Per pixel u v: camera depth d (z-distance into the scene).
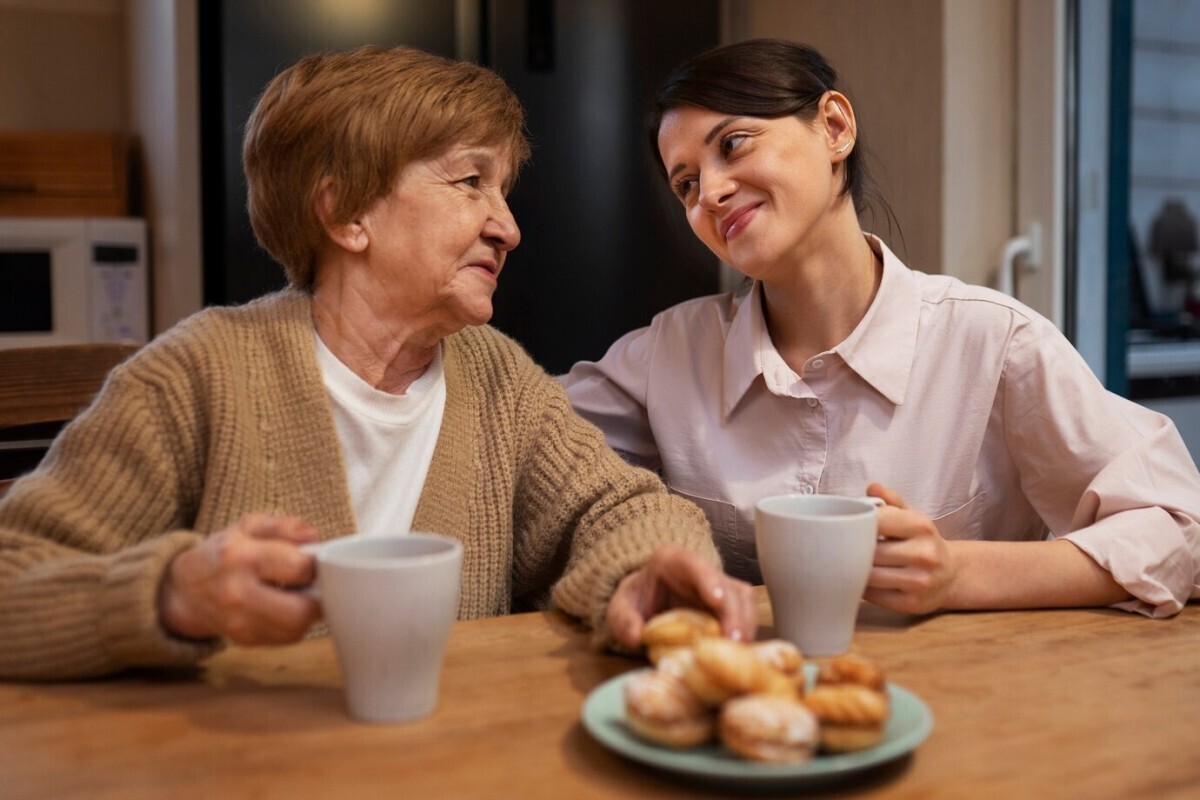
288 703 0.78
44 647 0.81
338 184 1.03
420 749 0.70
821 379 1.28
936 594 0.96
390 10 2.49
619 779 0.66
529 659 0.87
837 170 1.23
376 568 0.70
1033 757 0.69
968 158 2.28
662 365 1.39
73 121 3.15
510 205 2.58
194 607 0.78
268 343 1.05
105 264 2.75
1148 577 1.00
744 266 1.20
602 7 2.62
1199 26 2.38
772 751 0.63
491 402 1.19
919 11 2.29
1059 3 2.22
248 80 2.40
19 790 0.64
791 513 0.91
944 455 1.27
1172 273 2.41
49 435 2.11
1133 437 1.17
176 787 0.64
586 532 1.10
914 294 1.28
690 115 1.20
